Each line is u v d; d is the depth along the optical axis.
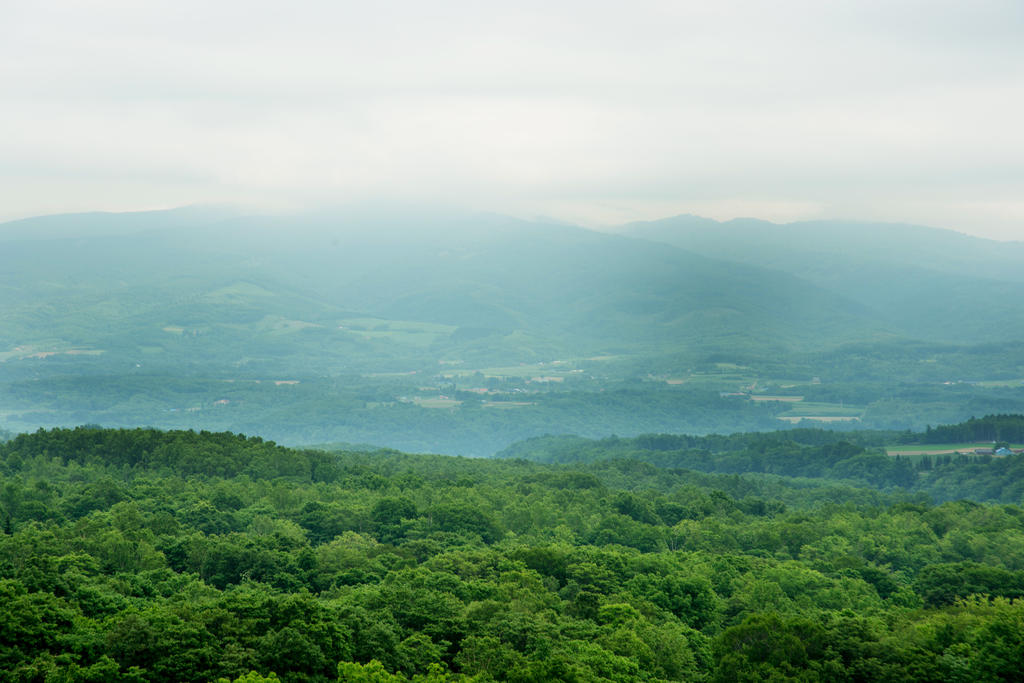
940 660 153.88
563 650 155.12
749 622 159.25
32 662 132.88
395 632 157.75
